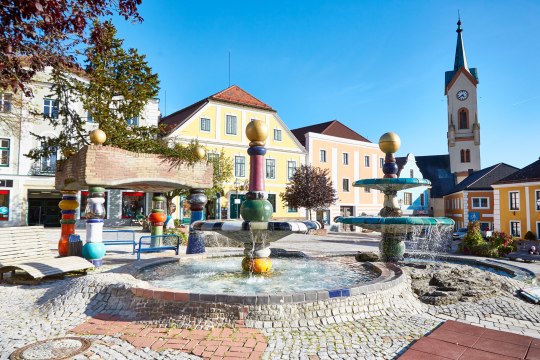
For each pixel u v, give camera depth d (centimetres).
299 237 2711
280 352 434
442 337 478
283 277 766
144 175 1091
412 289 714
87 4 698
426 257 1198
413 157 5391
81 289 635
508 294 727
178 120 3359
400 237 980
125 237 2102
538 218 2719
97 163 995
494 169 4259
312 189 3100
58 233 2392
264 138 802
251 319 508
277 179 3659
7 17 564
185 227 2197
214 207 3244
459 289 713
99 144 1015
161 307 539
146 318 541
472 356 420
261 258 775
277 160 3675
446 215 5484
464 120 6362
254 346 448
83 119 2625
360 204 4262
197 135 3186
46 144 1822
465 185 4531
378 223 914
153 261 876
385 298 591
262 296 517
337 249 1800
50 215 2878
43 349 445
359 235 3162
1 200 2638
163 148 1812
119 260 1184
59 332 508
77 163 1045
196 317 518
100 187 1028
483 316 600
